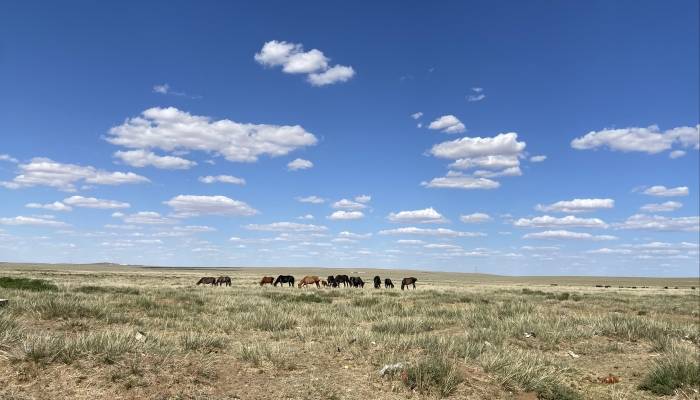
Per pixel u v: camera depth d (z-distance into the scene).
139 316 17.59
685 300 36.03
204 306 21.92
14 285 27.42
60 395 7.31
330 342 12.36
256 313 18.58
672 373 10.45
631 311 25.81
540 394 9.34
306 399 8.02
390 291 39.38
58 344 8.89
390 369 9.40
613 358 12.93
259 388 8.38
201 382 8.35
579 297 35.00
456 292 38.38
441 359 9.83
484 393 8.95
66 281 45.00
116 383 7.80
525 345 13.97
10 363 8.14
